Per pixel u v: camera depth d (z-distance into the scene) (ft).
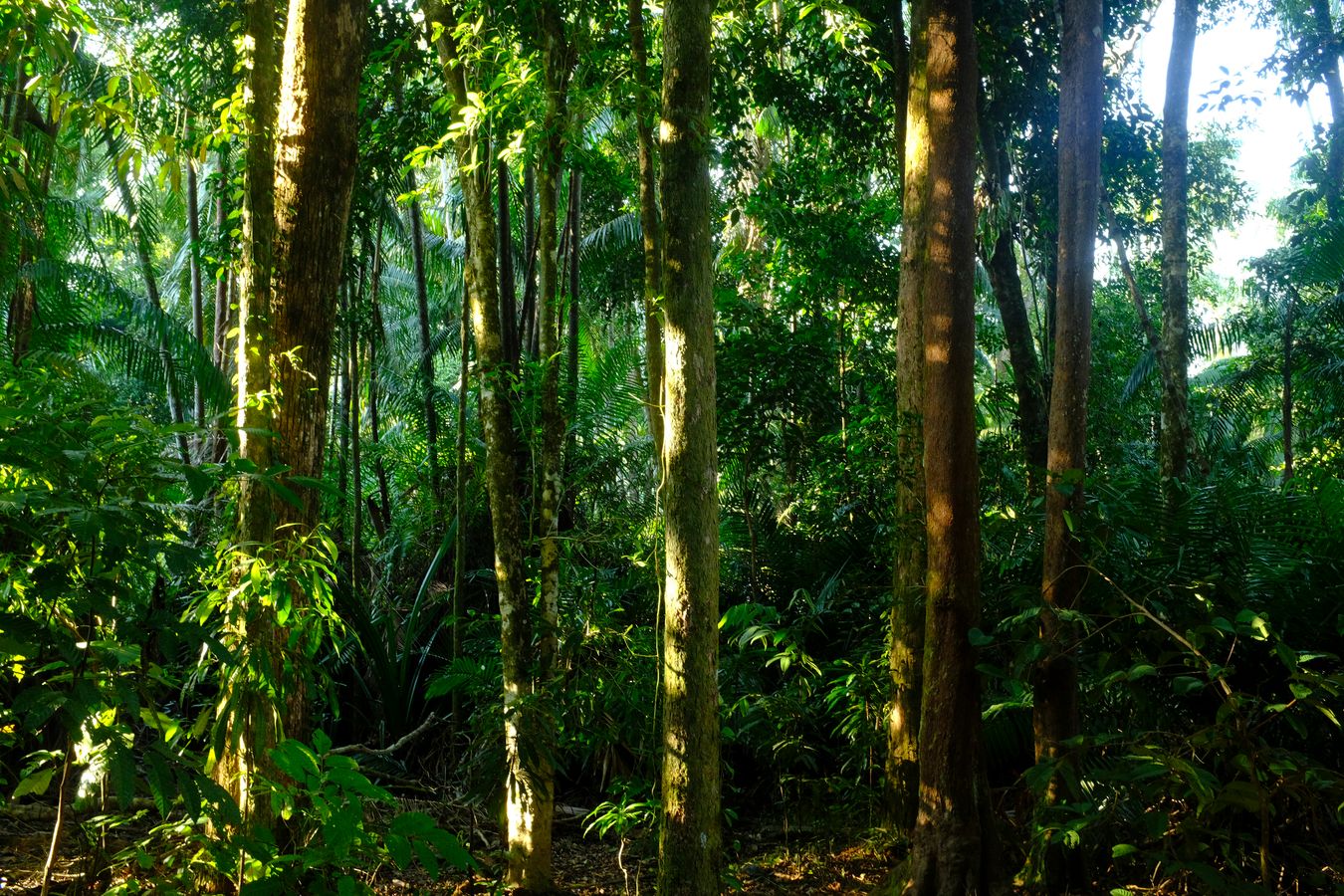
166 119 11.61
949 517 12.62
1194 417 42.80
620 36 16.85
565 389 21.33
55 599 6.47
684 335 11.41
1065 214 14.10
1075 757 12.90
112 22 10.86
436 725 19.88
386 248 44.96
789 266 28.45
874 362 28.40
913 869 12.50
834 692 16.84
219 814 7.23
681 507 11.31
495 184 22.62
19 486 7.43
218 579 9.40
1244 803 9.66
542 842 13.75
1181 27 23.41
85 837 9.07
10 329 21.49
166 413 35.78
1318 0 31.45
